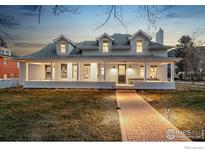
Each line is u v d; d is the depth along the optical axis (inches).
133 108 377.7
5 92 639.1
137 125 269.1
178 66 1301.7
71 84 728.3
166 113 338.3
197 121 290.2
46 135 236.7
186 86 861.2
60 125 270.1
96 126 265.6
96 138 228.7
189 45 1188.5
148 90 688.4
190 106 402.9
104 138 228.2
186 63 1221.1
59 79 848.9
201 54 1137.4
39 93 614.5
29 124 274.5
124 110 359.6
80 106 399.5
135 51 831.1
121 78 844.0
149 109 367.9
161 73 831.7
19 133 242.5
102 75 848.9
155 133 241.9
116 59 713.6
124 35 926.4
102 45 839.7
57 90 692.1
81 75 837.2
